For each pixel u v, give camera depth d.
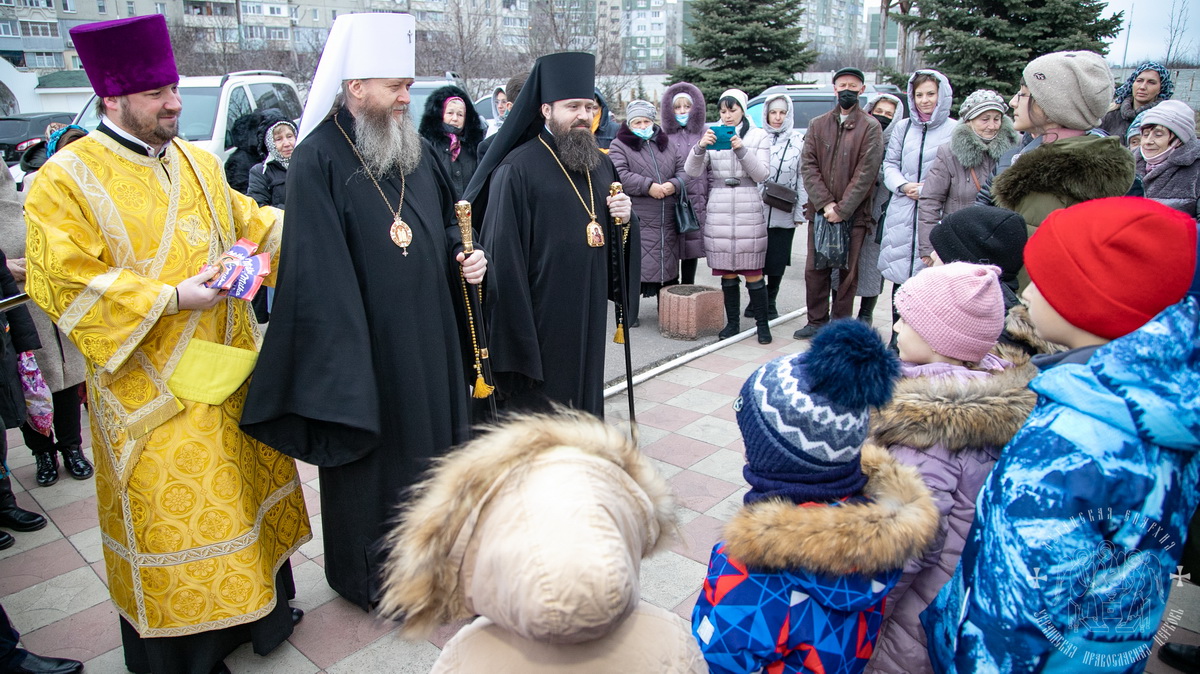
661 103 6.47
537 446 1.06
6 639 2.41
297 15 38.28
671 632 1.13
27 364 3.69
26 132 12.66
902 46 22.58
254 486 2.49
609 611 0.85
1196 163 4.52
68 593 3.01
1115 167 2.66
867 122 5.34
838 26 83.12
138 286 2.18
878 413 1.74
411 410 2.71
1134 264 1.37
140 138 2.28
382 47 2.55
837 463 1.43
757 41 20.08
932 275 1.88
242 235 2.62
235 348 2.38
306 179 2.49
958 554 1.66
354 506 2.71
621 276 3.63
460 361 2.90
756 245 5.75
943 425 1.65
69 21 37.28
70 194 2.17
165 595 2.31
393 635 2.70
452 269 2.92
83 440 4.53
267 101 9.45
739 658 1.46
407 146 2.71
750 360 5.50
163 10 35.91
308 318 2.46
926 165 5.05
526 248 3.44
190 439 2.30
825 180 5.48
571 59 3.34
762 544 1.41
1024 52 15.45
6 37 36.38
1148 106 5.90
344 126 2.66
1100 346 1.42
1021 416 1.65
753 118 11.52
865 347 1.37
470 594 0.98
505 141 3.51
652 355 5.68
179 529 2.29
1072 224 1.45
